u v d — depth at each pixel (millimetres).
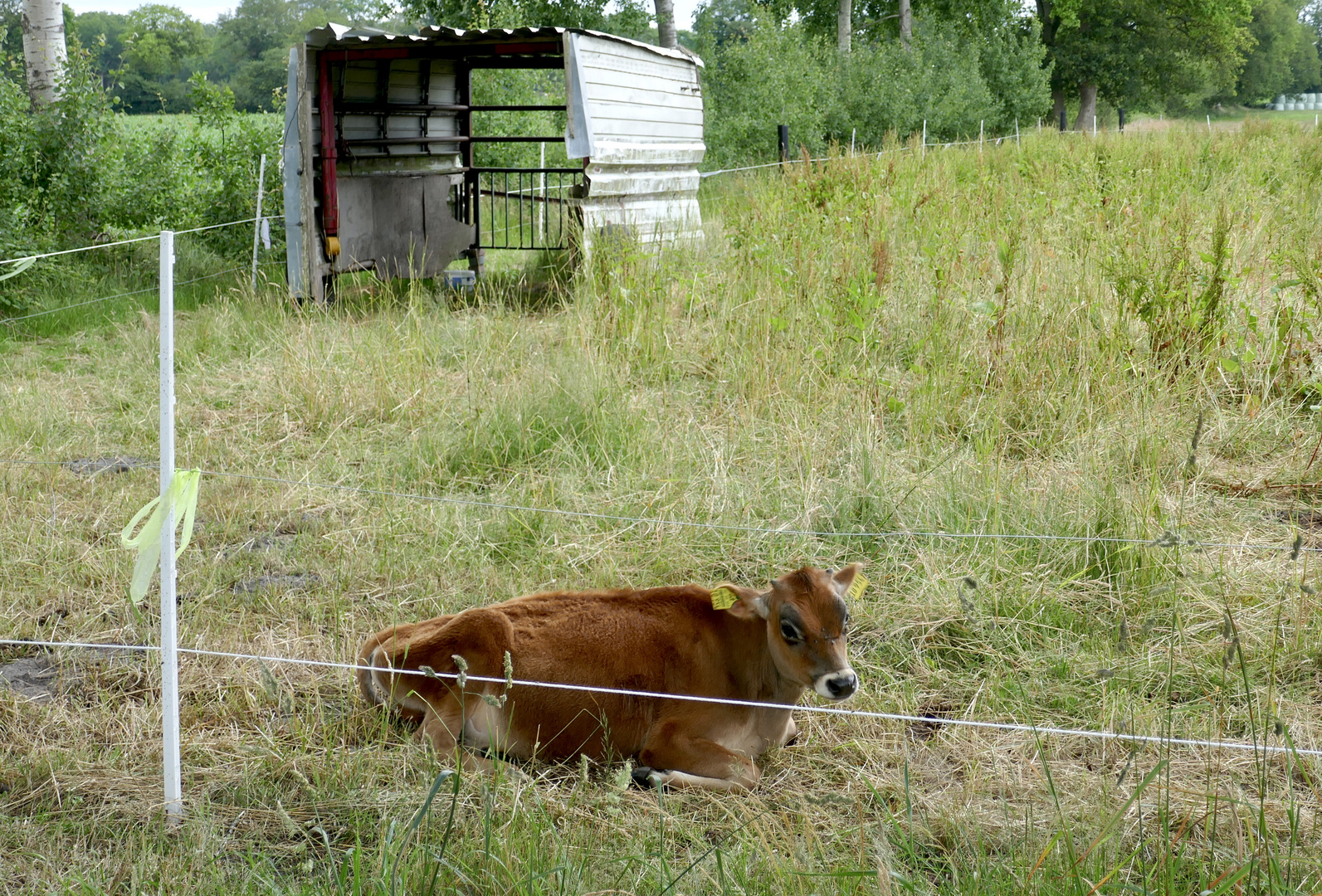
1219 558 5359
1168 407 7258
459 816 3514
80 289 11281
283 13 56625
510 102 16641
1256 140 19844
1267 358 7762
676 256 10766
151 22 53406
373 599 5195
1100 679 4469
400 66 12312
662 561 5520
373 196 12117
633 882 3199
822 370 7844
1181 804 3615
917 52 29531
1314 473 6469
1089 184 13609
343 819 3574
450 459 6824
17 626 4879
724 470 6426
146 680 4480
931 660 4734
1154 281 8156
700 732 3947
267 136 13742
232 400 8141
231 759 3939
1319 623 4734
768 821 3531
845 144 26188
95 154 12492
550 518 5930
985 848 3414
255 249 12297
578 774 3943
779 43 24594
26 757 3881
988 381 7645
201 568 5492
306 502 6375
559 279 11680
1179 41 50875
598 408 7230
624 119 12227
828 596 3781
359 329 9438
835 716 4336
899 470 6414
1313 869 3213
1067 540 5430
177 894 3131
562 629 4062
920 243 10422
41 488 6422
